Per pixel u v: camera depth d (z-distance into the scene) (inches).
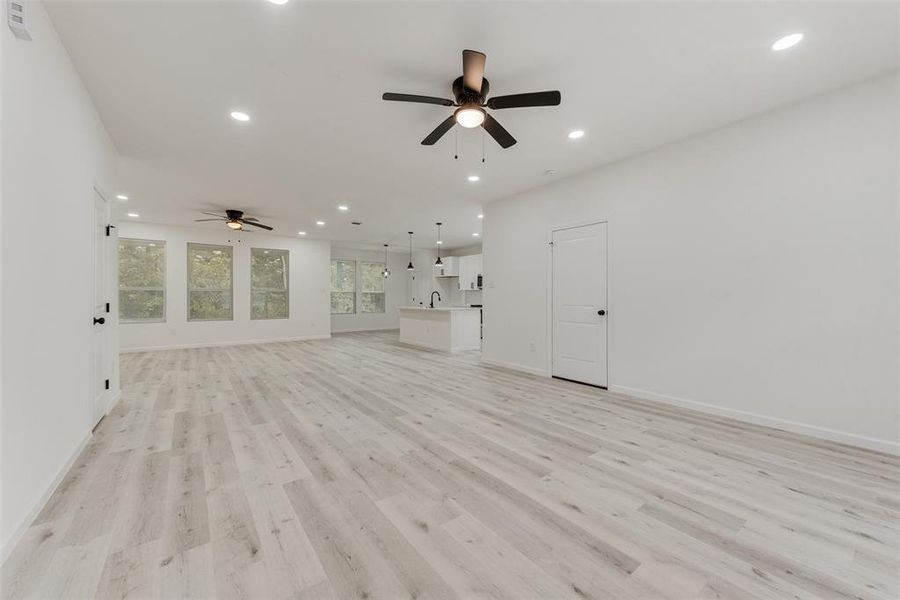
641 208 148.4
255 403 141.8
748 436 108.0
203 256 307.7
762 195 116.7
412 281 474.0
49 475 74.3
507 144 109.9
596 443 103.1
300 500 74.0
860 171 100.0
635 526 66.0
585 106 111.7
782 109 112.6
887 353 96.6
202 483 80.4
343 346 311.6
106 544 60.4
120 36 81.4
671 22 77.8
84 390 98.5
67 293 86.0
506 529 65.1
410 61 91.3
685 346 135.4
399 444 102.3
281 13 75.1
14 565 55.4
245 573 54.4
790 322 111.7
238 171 167.0
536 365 195.8
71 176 88.9
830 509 71.2
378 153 147.2
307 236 349.7
